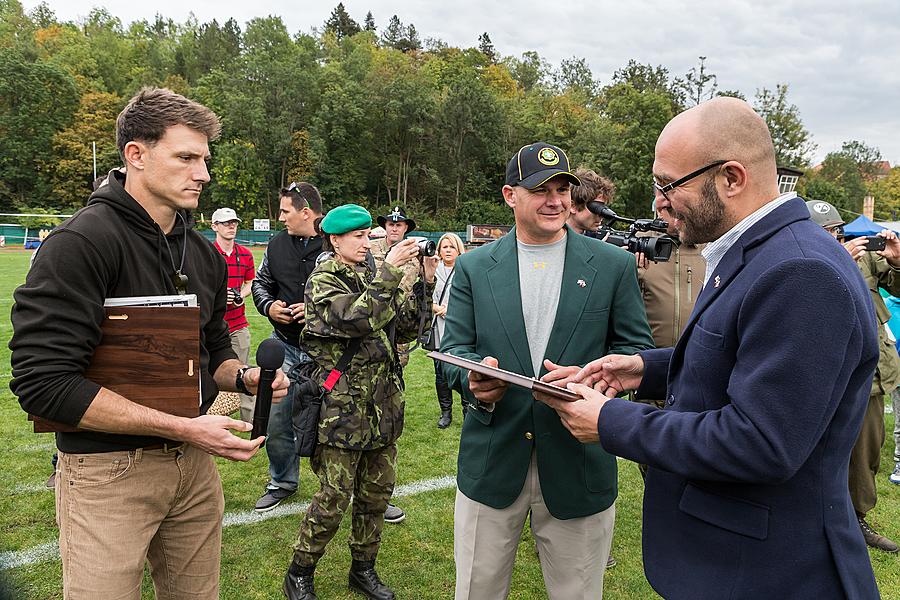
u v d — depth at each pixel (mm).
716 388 1423
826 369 1207
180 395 1799
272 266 4281
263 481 4508
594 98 76250
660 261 2998
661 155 1521
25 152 54500
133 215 1839
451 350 2340
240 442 1828
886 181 76062
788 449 1215
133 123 1844
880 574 3398
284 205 4230
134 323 1750
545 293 2312
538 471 2215
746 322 1318
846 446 1369
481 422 2273
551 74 99875
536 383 1601
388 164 59625
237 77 58625
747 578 1364
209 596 2100
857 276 1345
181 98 1901
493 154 60719
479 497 2268
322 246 4223
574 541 2250
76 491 1795
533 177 2178
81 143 55344
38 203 54812
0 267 21094
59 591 3045
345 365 2916
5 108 54938
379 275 2822
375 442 2945
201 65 70625
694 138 1441
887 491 4496
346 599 3102
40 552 3410
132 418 1696
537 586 3268
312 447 2885
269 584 3197
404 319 3156
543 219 2225
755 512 1360
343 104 57219
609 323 2316
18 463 4711
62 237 1664
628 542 3740
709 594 1407
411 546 3625
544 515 2268
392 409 3035
